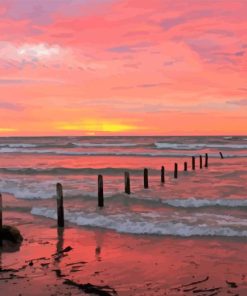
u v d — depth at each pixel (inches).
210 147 3011.8
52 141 4722.0
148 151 2714.1
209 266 426.3
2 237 505.7
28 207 772.6
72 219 658.8
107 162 1967.3
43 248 498.6
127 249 493.7
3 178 1289.4
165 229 578.9
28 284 370.9
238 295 344.8
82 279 386.3
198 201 797.2
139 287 365.4
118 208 750.5
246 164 1776.6
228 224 598.9
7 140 5226.4
